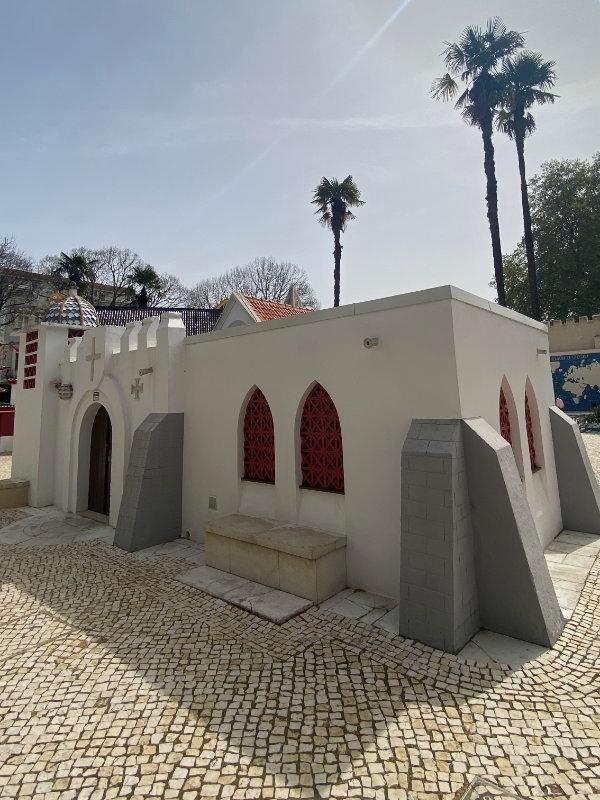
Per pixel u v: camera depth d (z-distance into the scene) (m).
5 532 8.95
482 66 20.98
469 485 4.73
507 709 3.40
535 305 24.77
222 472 7.62
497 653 4.20
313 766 2.88
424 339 5.09
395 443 5.31
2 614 5.24
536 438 7.80
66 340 11.97
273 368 6.84
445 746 3.03
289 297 18.34
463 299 5.21
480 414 5.35
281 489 6.66
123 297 46.81
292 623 4.84
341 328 5.93
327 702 3.52
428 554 4.44
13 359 33.88
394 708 3.43
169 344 8.30
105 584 6.09
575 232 30.88
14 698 3.64
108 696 3.65
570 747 3.01
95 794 2.69
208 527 6.57
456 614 4.25
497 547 4.60
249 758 2.96
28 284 43.09
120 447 9.23
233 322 13.71
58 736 3.19
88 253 46.34
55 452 11.55
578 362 26.17
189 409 8.34
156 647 4.43
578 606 5.14
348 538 5.77
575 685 3.70
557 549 7.11
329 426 6.23
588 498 8.02
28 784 2.77
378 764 2.88
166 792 2.70
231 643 4.47
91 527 9.18
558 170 31.75
